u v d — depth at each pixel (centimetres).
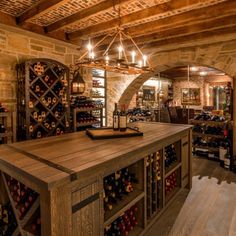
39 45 326
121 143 186
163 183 232
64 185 114
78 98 368
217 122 434
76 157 144
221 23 294
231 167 376
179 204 256
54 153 154
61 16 280
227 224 216
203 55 400
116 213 165
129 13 268
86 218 132
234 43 366
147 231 204
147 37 358
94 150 162
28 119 280
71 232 120
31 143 186
